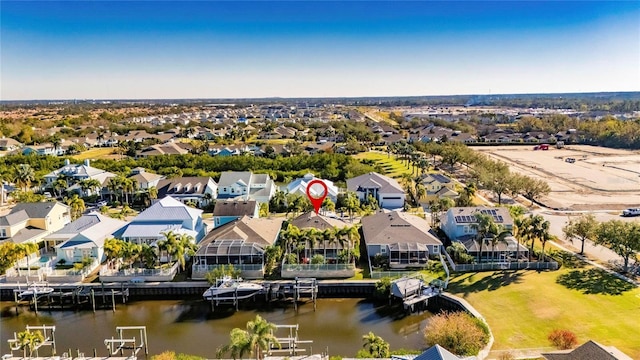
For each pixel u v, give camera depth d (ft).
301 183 356.38
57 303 200.64
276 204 323.37
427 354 114.32
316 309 192.03
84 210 321.52
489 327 161.99
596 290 187.42
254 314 188.75
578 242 251.19
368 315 186.09
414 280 194.39
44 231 259.80
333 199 338.54
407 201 348.38
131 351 160.76
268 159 473.26
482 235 218.59
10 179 366.22
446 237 257.96
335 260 221.87
